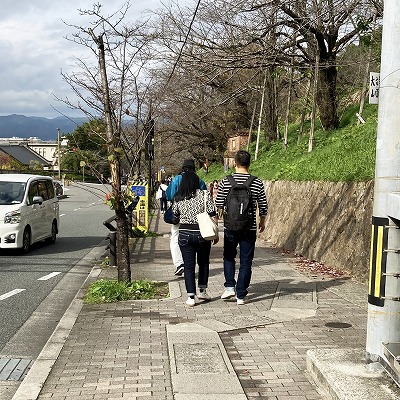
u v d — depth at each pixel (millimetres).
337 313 7234
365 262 9773
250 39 15172
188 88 17906
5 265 12492
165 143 43281
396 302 4605
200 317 7086
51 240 16891
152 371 5125
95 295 8156
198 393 4555
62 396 4543
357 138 14344
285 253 13750
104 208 36344
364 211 10445
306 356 5324
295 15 14297
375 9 12461
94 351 5730
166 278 10148
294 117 32625
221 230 19938
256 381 4871
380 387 4293
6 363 5797
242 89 18016
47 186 16859
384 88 4598
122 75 9234
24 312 8086
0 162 82625
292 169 17953
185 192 7707
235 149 36312
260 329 6512
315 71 18062
